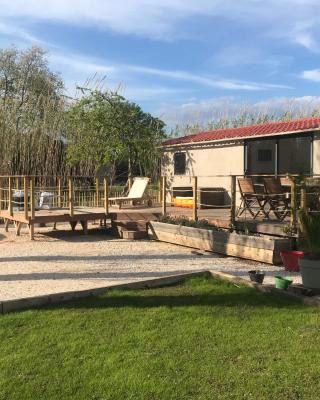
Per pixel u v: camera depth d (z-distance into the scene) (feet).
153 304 17.98
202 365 12.54
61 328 15.28
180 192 52.60
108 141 63.41
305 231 20.39
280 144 47.78
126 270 25.27
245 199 35.37
